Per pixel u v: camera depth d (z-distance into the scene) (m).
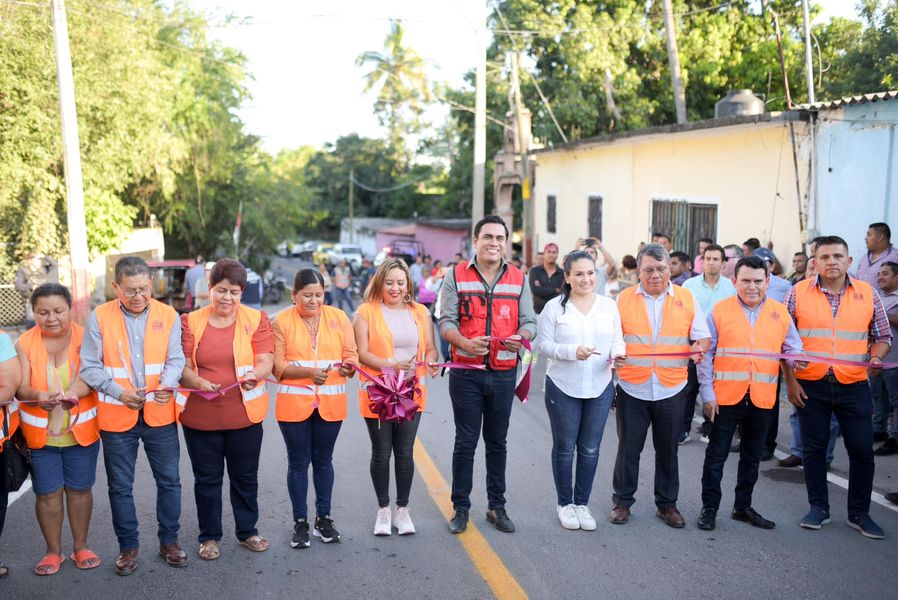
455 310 5.62
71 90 14.59
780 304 5.80
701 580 4.87
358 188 59.44
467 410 5.61
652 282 5.71
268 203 29.09
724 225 13.58
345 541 5.50
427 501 6.35
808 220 11.30
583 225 19.95
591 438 5.75
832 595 4.67
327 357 5.34
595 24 21.89
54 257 17.44
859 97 9.96
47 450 4.92
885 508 6.18
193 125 23.12
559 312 5.76
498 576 4.92
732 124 12.13
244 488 5.29
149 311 5.00
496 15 23.22
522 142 22.66
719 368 5.75
